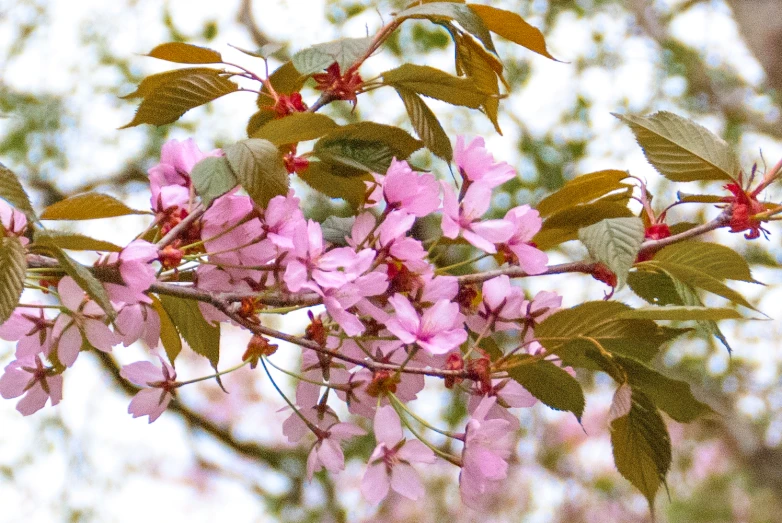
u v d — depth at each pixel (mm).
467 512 4375
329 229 1155
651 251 1138
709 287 1124
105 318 1085
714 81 3773
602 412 4703
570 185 1155
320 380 1134
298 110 1132
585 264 1141
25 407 1121
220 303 1091
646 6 3658
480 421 1097
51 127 3018
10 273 1015
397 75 1118
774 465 4113
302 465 3434
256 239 1091
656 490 1124
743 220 1128
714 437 4641
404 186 1107
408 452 1097
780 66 2650
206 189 1063
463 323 1146
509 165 1131
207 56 1137
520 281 2406
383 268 1101
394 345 1120
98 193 1062
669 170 1137
